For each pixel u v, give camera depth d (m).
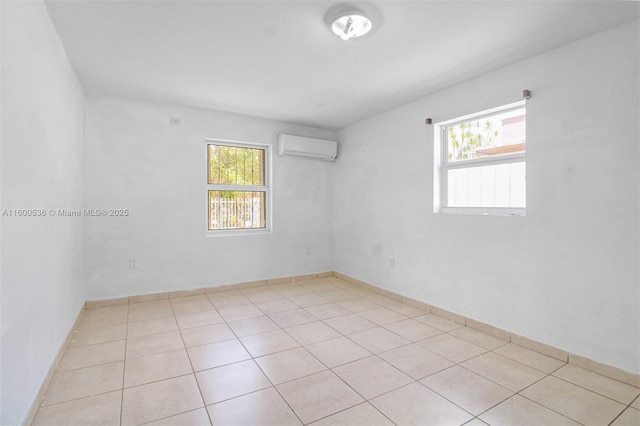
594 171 2.24
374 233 4.27
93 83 3.17
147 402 1.88
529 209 2.60
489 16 2.05
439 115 3.36
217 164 4.29
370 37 2.31
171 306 3.61
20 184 1.57
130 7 1.97
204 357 2.44
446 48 2.47
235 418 1.75
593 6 1.93
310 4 1.94
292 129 4.72
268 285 4.55
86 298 3.48
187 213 3.98
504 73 2.77
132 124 3.66
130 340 2.72
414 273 3.66
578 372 2.24
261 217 4.63
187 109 3.96
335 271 5.07
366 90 3.34
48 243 2.05
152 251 3.79
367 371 2.25
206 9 1.99
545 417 1.77
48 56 2.04
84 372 2.20
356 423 1.72
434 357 2.45
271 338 2.79
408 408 1.85
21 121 1.59
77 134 3.06
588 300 2.28
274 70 2.87
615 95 2.14
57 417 1.74
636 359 2.06
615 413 1.80
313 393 1.99
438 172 3.43
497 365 2.34
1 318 1.36
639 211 2.05
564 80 2.39
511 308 2.73
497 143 2.95
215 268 4.18
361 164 4.51
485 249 2.93
